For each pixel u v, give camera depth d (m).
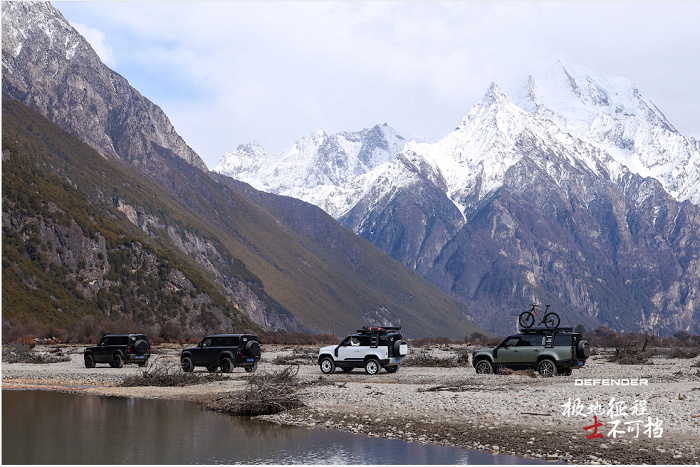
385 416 21.67
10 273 115.19
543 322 37.28
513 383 30.75
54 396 28.70
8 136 170.50
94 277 132.12
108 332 99.69
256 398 23.44
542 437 18.02
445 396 25.39
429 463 15.77
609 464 15.32
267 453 17.09
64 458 16.67
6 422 21.80
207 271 196.62
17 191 134.75
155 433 19.84
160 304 138.00
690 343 126.06
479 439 18.11
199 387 31.62
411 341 152.88
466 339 152.50
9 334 87.12
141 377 34.31
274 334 145.62
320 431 19.95
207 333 125.88
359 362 37.88
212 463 16.11
